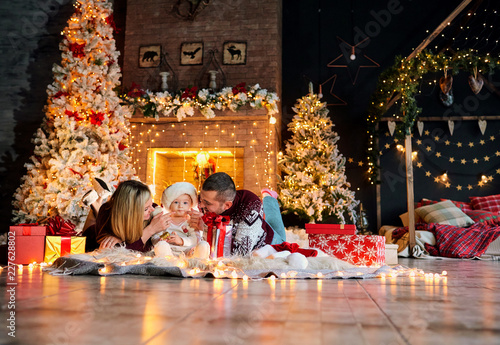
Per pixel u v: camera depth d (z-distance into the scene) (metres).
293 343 0.95
